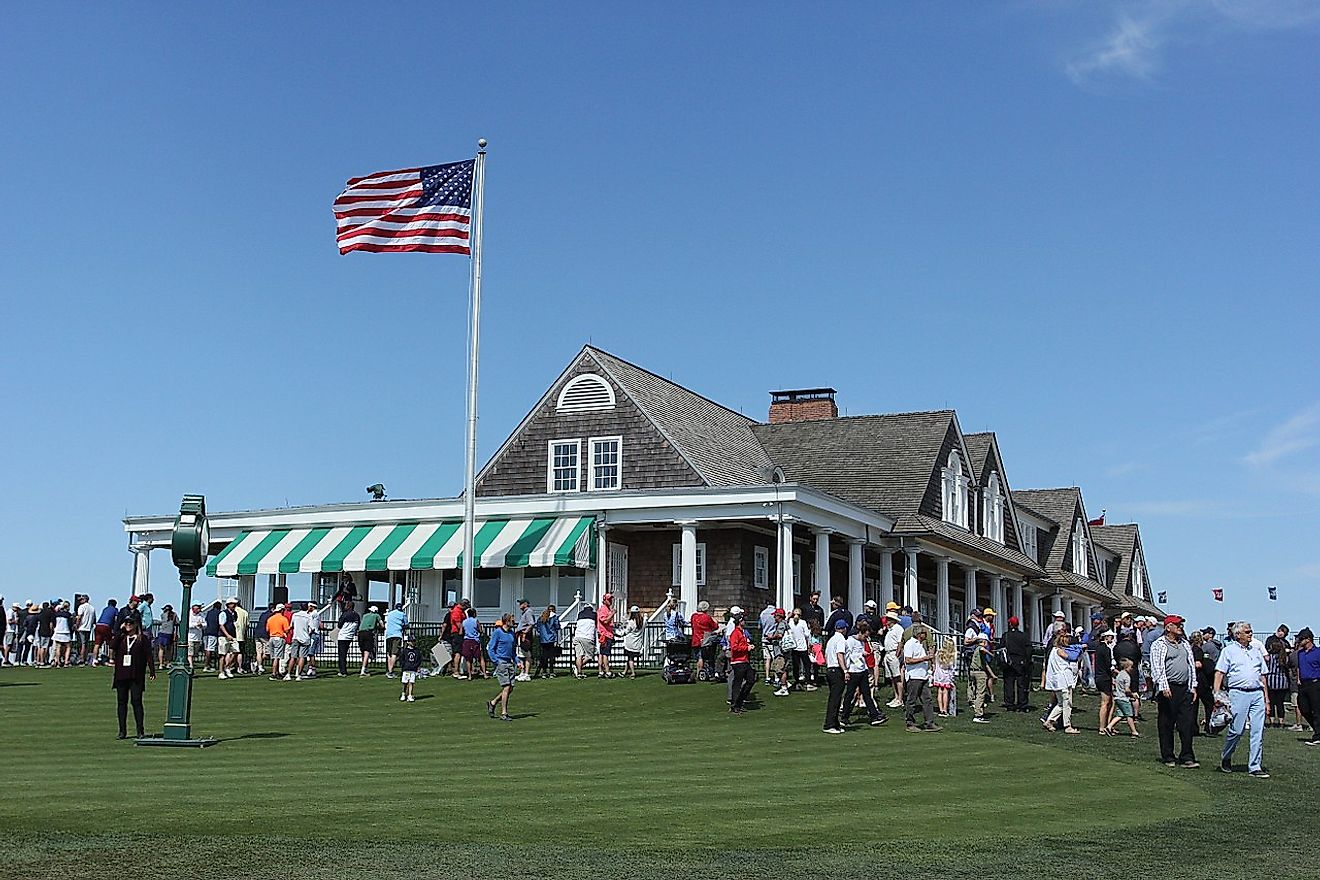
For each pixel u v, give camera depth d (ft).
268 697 98.17
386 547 137.28
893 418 170.30
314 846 39.55
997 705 101.30
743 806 50.60
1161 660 69.05
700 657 108.68
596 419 147.74
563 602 139.95
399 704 94.99
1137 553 269.23
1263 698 65.92
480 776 58.39
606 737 78.23
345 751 69.15
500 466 151.74
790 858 39.88
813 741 77.61
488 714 89.20
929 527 145.89
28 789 51.06
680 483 141.90
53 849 38.14
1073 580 210.38
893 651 95.81
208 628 117.91
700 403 169.37
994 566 177.06
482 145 121.29
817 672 107.76
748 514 128.36
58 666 122.21
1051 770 66.18
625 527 139.74
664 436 143.74
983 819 49.19
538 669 116.26
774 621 105.50
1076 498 225.35
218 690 102.47
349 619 120.47
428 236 116.88
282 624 113.70
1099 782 62.03
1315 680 82.94
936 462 159.63
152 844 39.22
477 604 143.43
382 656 131.85
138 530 148.56
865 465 161.17
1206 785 62.03
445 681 109.50
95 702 92.73
